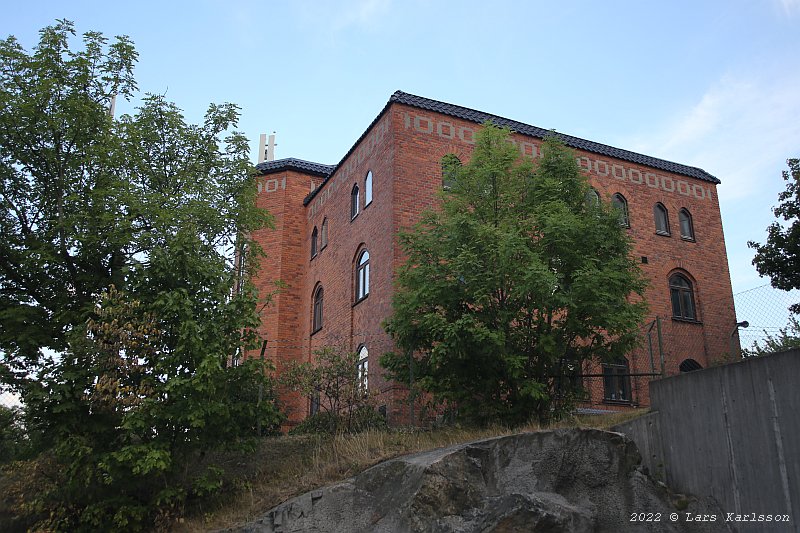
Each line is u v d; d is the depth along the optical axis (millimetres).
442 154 20672
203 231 14320
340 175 24062
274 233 26594
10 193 13719
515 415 13883
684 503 10852
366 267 21078
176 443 12258
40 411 12211
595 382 19797
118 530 11570
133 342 11891
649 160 25047
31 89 13570
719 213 25672
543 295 13234
